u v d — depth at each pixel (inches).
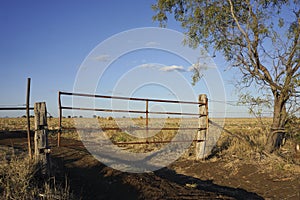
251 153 466.6
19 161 304.0
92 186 319.3
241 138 510.0
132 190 317.4
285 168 386.0
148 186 322.3
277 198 315.6
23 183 259.1
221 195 307.7
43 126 328.2
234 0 461.1
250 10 440.1
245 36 440.5
